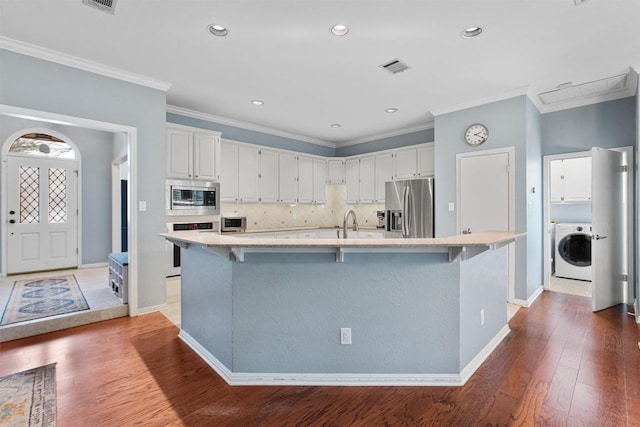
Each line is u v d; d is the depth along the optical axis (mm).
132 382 2164
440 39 2680
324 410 1873
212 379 2217
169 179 4180
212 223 4707
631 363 2400
